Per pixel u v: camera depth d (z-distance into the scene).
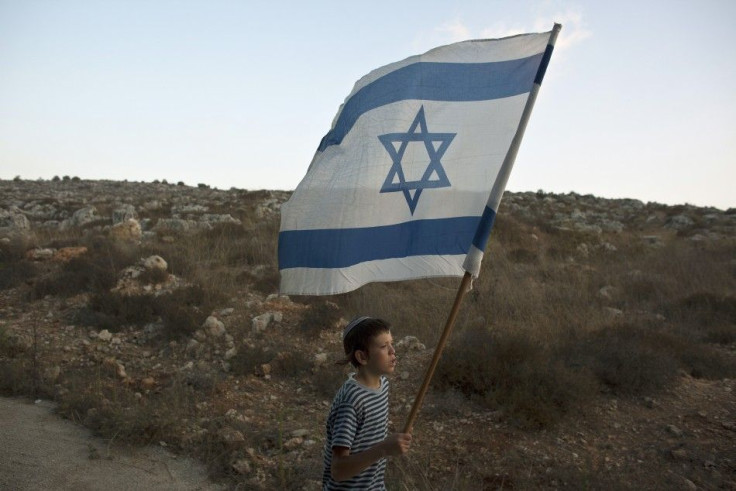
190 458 4.91
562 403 5.51
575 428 5.31
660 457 4.86
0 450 4.71
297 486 4.52
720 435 5.16
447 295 9.55
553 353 6.56
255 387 6.39
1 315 8.00
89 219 18.14
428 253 3.22
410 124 3.24
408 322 8.27
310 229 3.20
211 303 8.44
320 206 3.19
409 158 3.24
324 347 7.42
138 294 8.55
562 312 8.71
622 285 10.95
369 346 2.60
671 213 26.53
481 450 5.01
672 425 5.31
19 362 6.38
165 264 10.05
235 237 14.27
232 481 4.61
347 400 2.53
